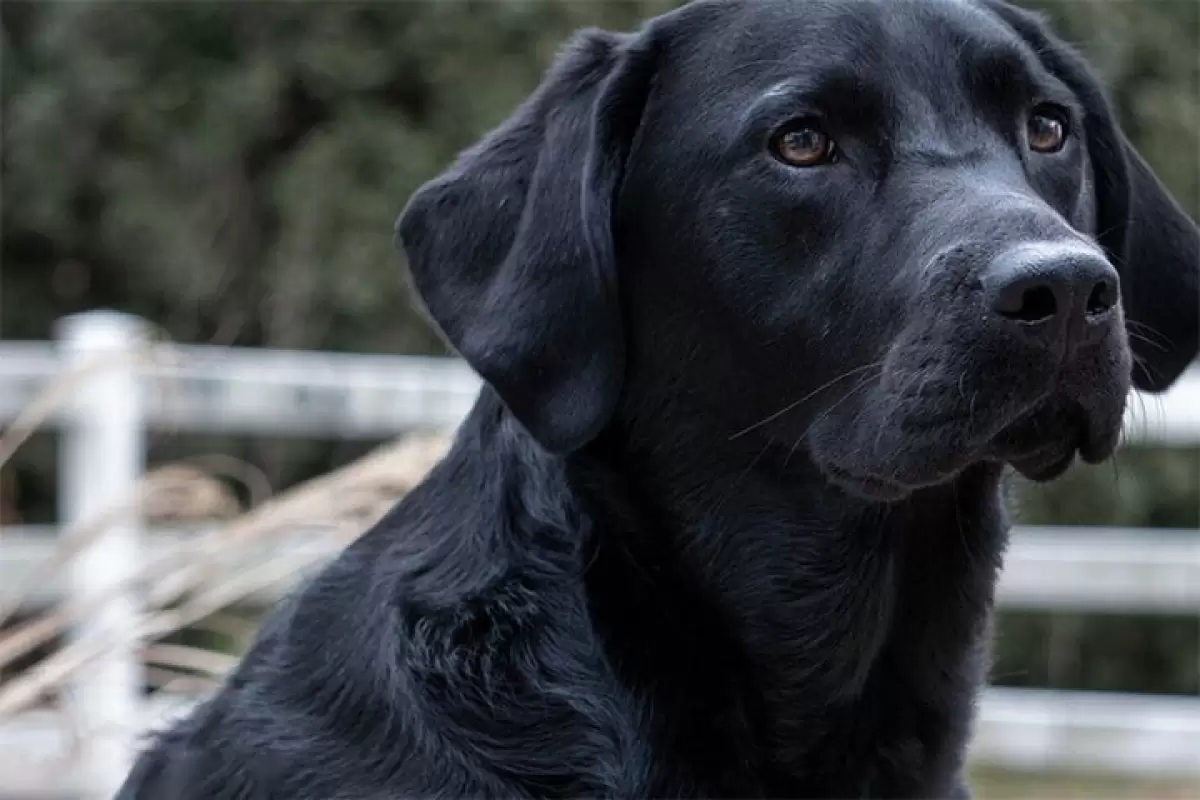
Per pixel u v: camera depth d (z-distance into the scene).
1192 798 8.58
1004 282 2.79
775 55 3.24
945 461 2.94
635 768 3.09
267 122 12.84
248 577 4.96
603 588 3.20
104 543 6.01
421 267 3.40
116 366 5.29
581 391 3.22
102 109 12.90
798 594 3.27
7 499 11.24
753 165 3.21
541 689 3.07
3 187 13.26
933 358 2.91
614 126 3.35
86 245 13.52
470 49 12.53
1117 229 3.66
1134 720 6.95
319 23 12.62
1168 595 7.03
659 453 3.30
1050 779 8.90
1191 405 6.82
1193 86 12.52
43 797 5.83
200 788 3.25
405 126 12.67
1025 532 8.59
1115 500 11.55
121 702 5.75
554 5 12.41
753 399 3.25
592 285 3.23
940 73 3.23
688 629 3.24
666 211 3.31
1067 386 2.87
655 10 12.41
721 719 3.23
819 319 3.16
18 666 7.11
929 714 3.40
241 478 8.19
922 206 3.06
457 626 3.11
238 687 3.36
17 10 13.25
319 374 6.81
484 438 3.35
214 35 12.95
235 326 12.34
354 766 3.05
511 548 3.19
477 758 3.00
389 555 3.32
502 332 3.23
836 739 3.32
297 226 12.56
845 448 3.12
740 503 3.27
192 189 13.00
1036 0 11.79
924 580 3.34
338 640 3.24
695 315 3.28
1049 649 12.17
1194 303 3.72
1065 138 3.40
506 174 3.36
